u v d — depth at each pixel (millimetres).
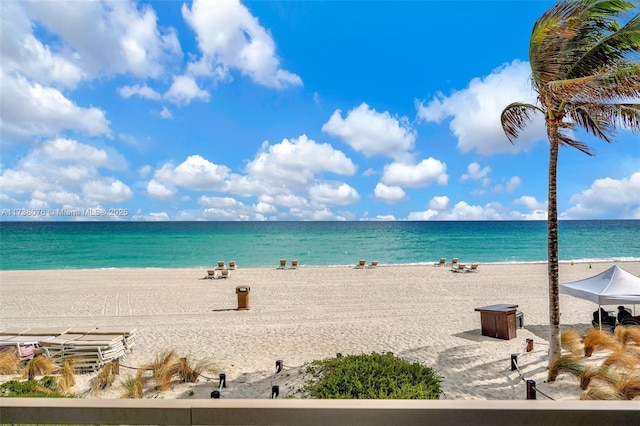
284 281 23609
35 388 7184
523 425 1465
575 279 24203
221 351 10664
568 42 8078
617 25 7871
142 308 16484
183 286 22156
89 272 29391
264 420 1519
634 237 75938
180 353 10531
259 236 79562
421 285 21797
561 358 8148
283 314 15133
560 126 8688
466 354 10078
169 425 1542
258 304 17016
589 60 7758
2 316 15312
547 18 7762
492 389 7844
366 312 15367
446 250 53781
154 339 11930
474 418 1470
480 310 11969
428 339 11547
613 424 1447
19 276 27188
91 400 1585
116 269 31828
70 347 9414
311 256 47031
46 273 28969
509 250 53906
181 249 54344
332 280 23906
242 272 28219
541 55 7926
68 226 127500
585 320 13938
